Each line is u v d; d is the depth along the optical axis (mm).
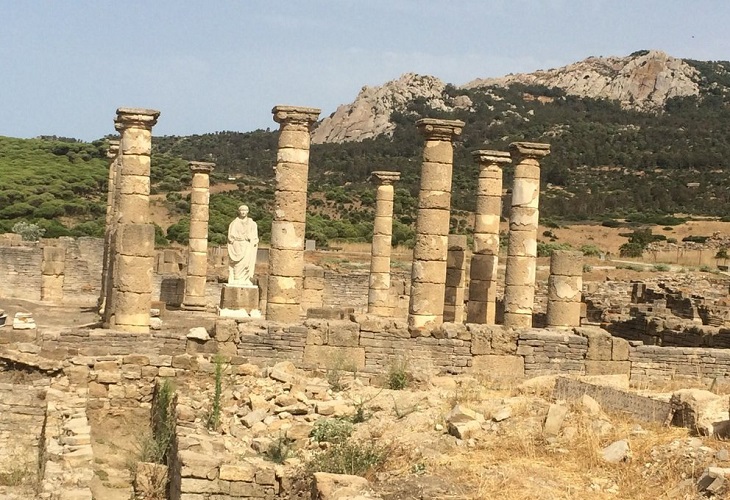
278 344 27641
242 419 20062
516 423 18094
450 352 28406
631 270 64250
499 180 38594
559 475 15320
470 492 14492
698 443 16141
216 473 16047
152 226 30531
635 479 15078
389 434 18141
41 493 17234
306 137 33062
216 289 52844
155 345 27172
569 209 114375
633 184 132000
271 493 16125
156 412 23375
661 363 29234
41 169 109062
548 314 33250
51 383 24734
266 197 106312
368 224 90938
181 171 117438
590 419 17922
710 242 80375
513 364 28641
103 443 22609
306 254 68062
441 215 31984
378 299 43250
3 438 23484
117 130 35688
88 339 26672
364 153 154250
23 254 56375
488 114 182375
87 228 83875
